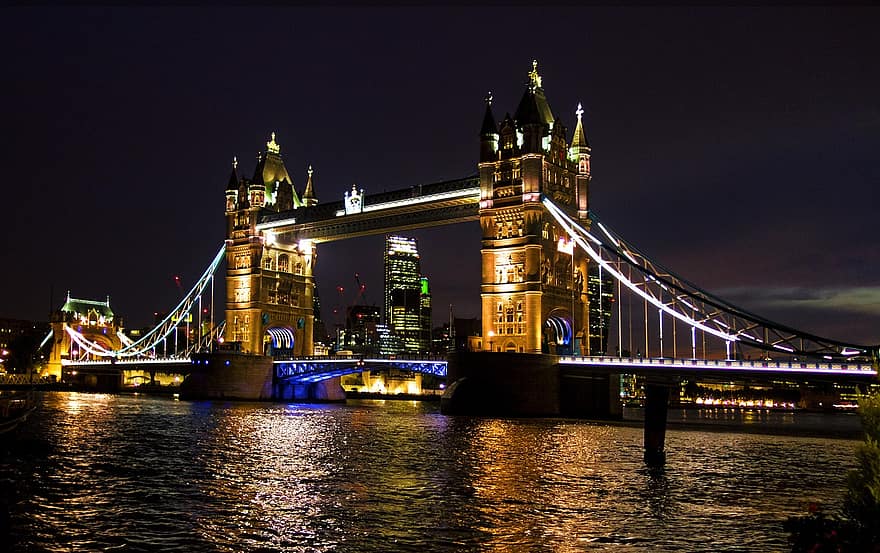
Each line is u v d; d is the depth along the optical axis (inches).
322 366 7234.3
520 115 5910.4
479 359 5231.3
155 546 1467.8
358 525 1636.3
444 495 1973.4
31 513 1721.2
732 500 1959.9
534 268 5693.9
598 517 1726.1
